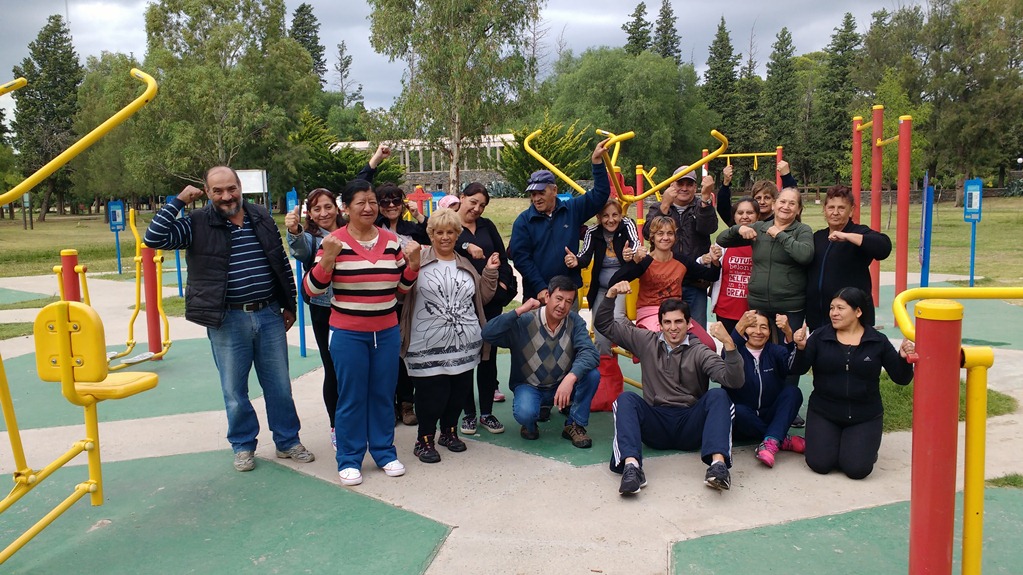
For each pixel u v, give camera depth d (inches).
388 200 186.4
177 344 314.2
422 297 165.9
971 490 90.1
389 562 120.5
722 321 209.3
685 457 167.8
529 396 177.8
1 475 163.8
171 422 202.5
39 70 2170.3
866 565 116.3
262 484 155.7
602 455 170.7
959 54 1605.6
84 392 120.3
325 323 179.2
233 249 156.0
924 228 316.8
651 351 171.3
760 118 2138.3
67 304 118.1
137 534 132.7
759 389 171.8
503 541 127.2
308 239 177.0
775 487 149.4
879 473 156.1
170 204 149.2
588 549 123.6
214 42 1457.9
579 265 197.5
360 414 157.6
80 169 1927.9
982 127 1565.0
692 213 227.0
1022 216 1244.5
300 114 1668.3
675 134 1974.7
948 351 84.7
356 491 151.3
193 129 1395.2
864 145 1078.4
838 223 181.6
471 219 195.9
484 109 1174.3
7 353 304.7
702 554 121.0
